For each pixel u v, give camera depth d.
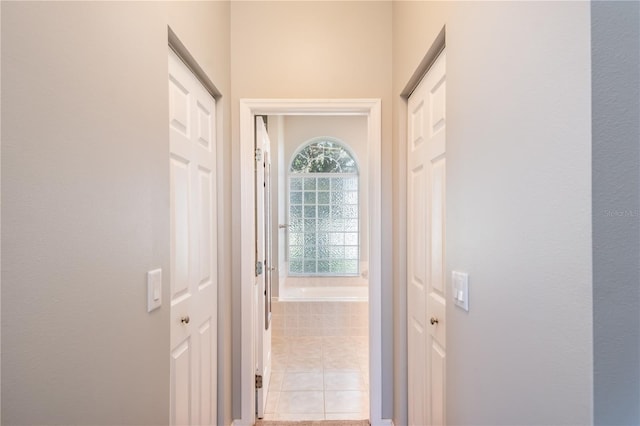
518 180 0.69
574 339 0.54
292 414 2.12
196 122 1.42
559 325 0.57
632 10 0.52
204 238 1.51
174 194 1.19
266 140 2.45
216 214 1.68
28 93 0.54
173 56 1.19
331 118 4.73
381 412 1.90
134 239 0.85
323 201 4.82
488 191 0.82
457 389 1.00
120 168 0.79
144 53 0.91
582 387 0.53
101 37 0.72
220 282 1.69
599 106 0.51
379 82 1.90
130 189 0.83
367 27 1.90
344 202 4.82
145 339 0.90
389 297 1.90
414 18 1.47
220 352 1.69
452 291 1.03
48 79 0.57
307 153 4.84
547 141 0.60
